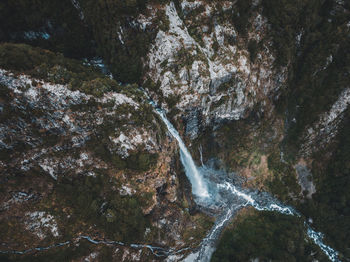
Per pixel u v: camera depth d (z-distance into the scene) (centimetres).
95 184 4184
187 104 5184
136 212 4259
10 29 4262
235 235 5509
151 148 4519
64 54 4953
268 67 5916
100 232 4156
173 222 4966
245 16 5253
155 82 5141
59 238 3816
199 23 5003
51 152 3922
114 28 4662
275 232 5641
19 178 3719
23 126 3609
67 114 3847
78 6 4662
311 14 5481
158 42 4825
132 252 4447
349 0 5434
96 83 4044
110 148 4294
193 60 4969
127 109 4272
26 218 3666
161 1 4656
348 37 5528
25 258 3522
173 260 5031
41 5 4250
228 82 5419
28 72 3516
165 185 4803
